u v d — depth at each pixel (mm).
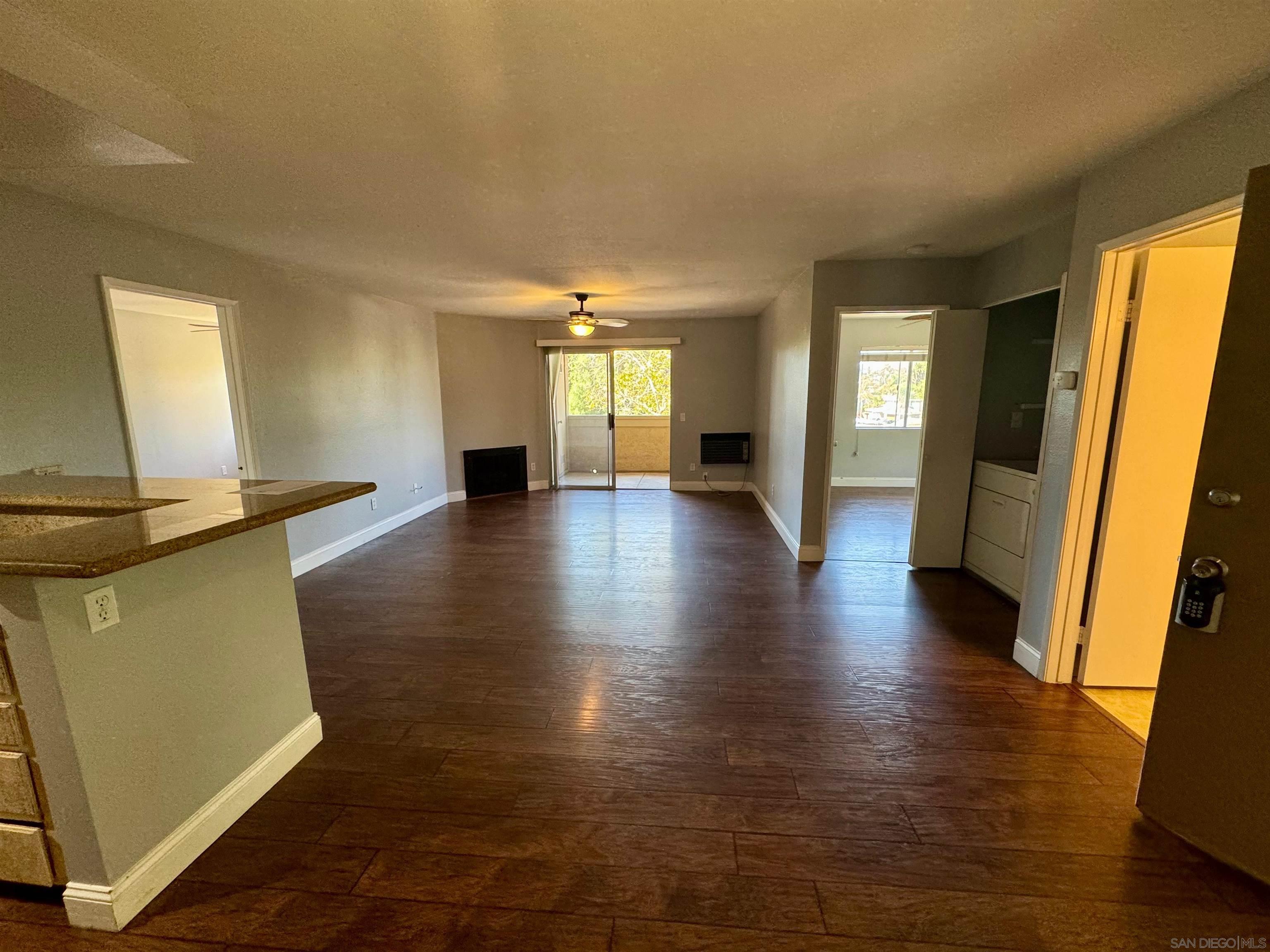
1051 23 1358
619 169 2244
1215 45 1439
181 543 1305
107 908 1378
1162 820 1666
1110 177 2170
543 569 4234
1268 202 1379
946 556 4125
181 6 1280
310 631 3135
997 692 2453
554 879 1521
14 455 2383
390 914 1423
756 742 2109
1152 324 2195
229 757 1724
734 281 4590
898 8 1309
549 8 1289
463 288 4836
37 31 1356
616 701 2396
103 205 2629
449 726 2229
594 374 7871
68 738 1302
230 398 3625
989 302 3643
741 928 1379
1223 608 1493
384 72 1562
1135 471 2303
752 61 1519
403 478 5738
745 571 4129
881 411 7461
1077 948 1324
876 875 1525
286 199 2557
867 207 2727
